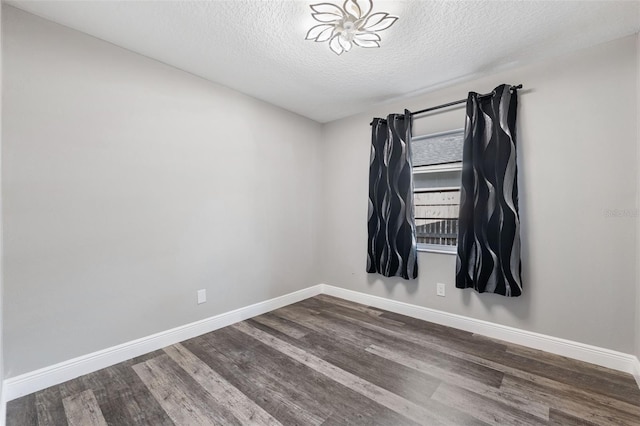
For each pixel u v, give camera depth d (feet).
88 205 6.36
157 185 7.47
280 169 10.76
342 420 4.96
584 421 4.91
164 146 7.59
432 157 9.30
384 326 8.95
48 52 5.85
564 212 7.03
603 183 6.58
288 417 5.03
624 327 6.35
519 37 6.39
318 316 9.82
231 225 9.16
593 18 5.74
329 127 12.30
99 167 6.51
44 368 5.79
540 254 7.33
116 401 5.44
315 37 6.16
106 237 6.63
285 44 6.72
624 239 6.35
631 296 6.28
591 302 6.72
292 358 7.01
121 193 6.84
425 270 9.42
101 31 6.25
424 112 9.42
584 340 6.79
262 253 10.14
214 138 8.70
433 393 5.66
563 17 5.72
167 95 7.64
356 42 6.11
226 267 9.04
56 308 5.96
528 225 7.48
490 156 7.81
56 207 5.95
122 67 6.85
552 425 4.83
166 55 7.21
